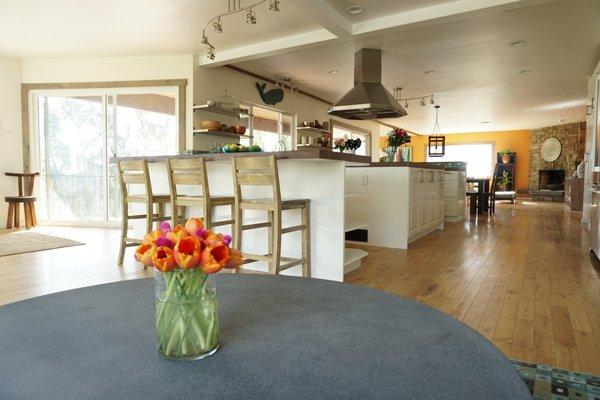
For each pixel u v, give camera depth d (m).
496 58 5.70
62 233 5.25
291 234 3.23
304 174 3.10
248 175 2.73
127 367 0.61
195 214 3.76
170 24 4.47
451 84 7.25
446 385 0.55
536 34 4.77
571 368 1.67
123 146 5.89
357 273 3.27
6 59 5.72
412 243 4.71
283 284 1.05
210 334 0.66
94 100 5.93
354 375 0.58
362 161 3.07
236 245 2.84
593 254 4.01
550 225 6.27
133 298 0.95
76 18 4.29
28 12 4.14
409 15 4.14
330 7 3.99
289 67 6.18
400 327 0.75
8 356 0.65
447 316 0.81
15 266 3.41
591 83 6.31
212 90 5.82
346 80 6.96
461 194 7.00
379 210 4.54
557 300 2.55
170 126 5.72
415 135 15.39
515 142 13.98
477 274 3.23
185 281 0.65
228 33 4.73
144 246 0.69
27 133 5.89
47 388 0.55
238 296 0.95
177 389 0.55
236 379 0.58
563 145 12.52
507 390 0.54
